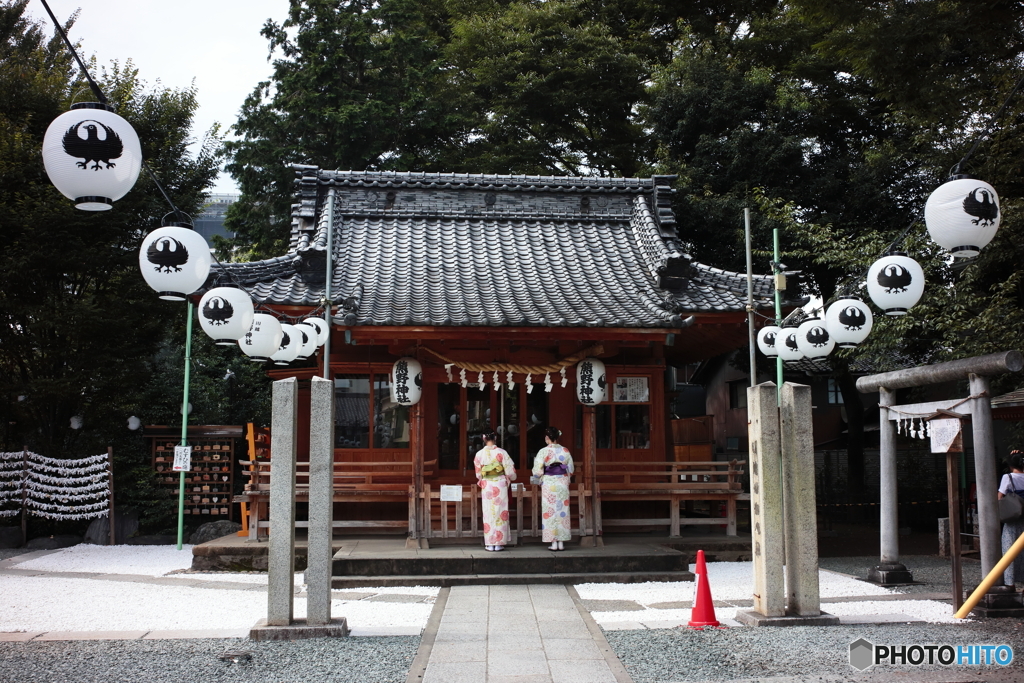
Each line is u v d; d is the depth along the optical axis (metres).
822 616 7.30
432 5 26.91
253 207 21.97
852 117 21.36
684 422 20.30
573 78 22.44
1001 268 13.97
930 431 8.41
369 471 13.23
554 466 10.95
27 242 14.49
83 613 8.32
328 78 21.41
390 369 13.41
